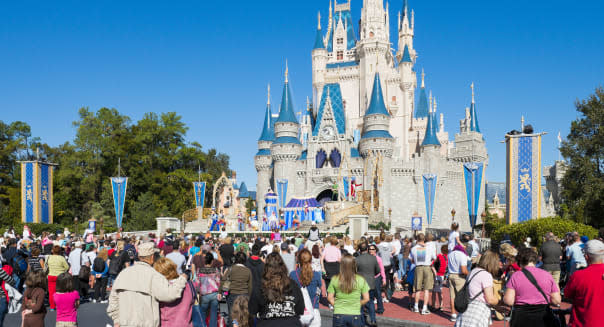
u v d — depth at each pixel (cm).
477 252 1734
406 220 7894
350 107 9262
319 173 8044
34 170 4091
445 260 1510
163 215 6588
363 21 9400
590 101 4138
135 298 742
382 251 1725
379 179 7044
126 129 7544
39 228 4041
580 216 4144
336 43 9769
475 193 4081
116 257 1781
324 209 6009
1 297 1169
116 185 4631
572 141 4194
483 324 843
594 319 692
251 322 740
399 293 1942
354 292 914
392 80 9206
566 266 1534
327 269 1419
